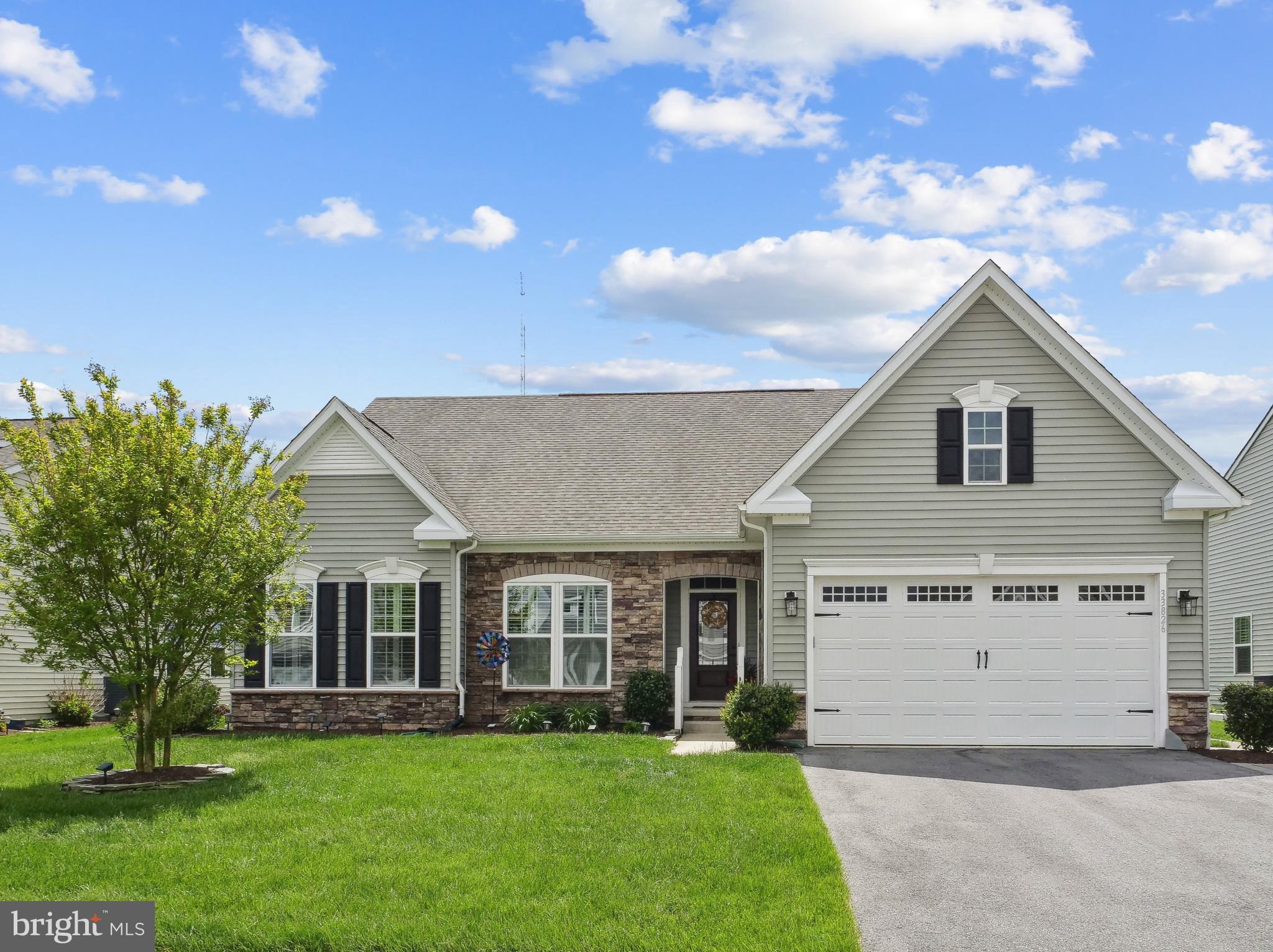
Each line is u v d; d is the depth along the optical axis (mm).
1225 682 31438
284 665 21531
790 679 18703
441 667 21141
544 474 24000
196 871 10680
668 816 12656
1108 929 9492
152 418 14836
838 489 18812
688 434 25391
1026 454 18594
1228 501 17859
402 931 9117
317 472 21562
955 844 11984
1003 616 18594
